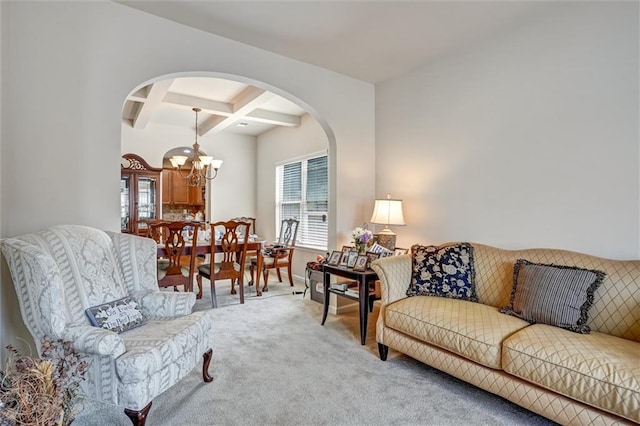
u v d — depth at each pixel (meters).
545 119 2.52
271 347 2.74
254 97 4.23
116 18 2.42
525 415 1.84
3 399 1.19
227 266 4.05
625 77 2.14
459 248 2.68
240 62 2.99
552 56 2.48
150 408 1.78
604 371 1.47
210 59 2.83
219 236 4.63
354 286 3.40
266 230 6.44
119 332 1.86
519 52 2.67
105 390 1.60
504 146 2.76
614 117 2.19
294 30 2.80
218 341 2.87
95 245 2.07
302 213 5.52
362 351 2.68
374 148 3.96
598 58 2.26
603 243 2.24
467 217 3.02
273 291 4.70
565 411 1.58
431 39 2.91
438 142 3.27
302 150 5.44
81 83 2.28
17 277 1.70
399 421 1.79
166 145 5.84
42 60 2.15
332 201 3.71
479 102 2.94
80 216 2.27
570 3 2.38
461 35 2.84
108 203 2.37
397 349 2.38
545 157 2.52
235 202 6.60
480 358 1.87
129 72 2.46
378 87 3.93
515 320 2.04
